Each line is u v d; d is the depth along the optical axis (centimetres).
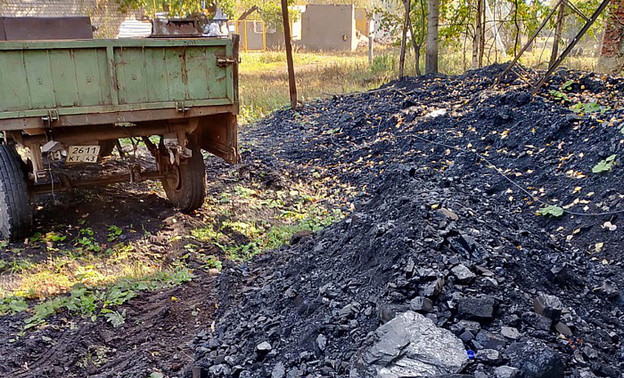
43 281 526
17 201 586
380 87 1384
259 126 1255
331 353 350
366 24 4488
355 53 3309
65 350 430
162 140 686
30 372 403
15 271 546
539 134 761
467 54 2153
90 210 691
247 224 691
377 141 959
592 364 329
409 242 411
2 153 591
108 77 561
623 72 1241
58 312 479
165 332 459
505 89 1019
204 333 445
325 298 407
